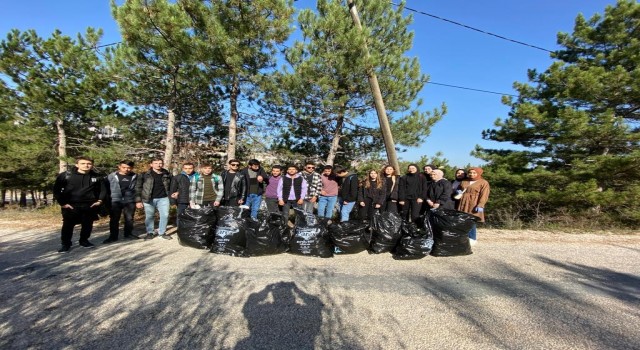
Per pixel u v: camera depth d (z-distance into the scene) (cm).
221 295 353
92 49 977
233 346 255
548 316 319
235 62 688
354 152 1095
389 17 865
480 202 602
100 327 280
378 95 725
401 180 673
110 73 880
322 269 454
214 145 1105
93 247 545
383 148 1066
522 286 402
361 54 722
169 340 262
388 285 396
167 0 651
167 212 629
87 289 363
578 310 334
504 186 991
